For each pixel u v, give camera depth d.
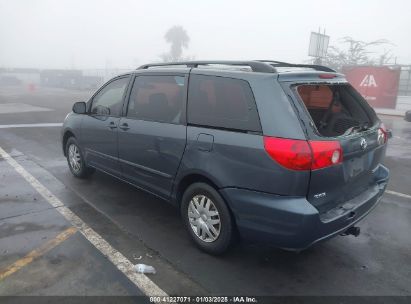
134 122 4.21
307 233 2.84
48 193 5.11
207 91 3.47
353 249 3.77
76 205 4.71
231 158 3.13
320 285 3.15
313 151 2.80
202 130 3.40
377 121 3.86
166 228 4.12
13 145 8.27
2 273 3.20
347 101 3.88
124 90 4.52
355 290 3.09
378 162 3.76
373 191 3.63
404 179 6.30
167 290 3.03
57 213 4.46
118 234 3.96
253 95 3.08
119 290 3.01
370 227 4.31
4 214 4.40
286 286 3.13
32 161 6.85
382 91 18.22
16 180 5.66
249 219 3.09
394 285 3.17
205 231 3.53
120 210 4.58
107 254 3.54
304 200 2.86
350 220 3.18
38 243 3.72
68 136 5.82
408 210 4.87
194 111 3.55
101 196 5.02
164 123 3.82
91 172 5.69
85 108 5.21
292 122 2.87
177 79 3.80
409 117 14.38
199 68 3.66
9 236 3.85
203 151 3.35
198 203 3.57
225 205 3.29
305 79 3.16
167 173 3.81
